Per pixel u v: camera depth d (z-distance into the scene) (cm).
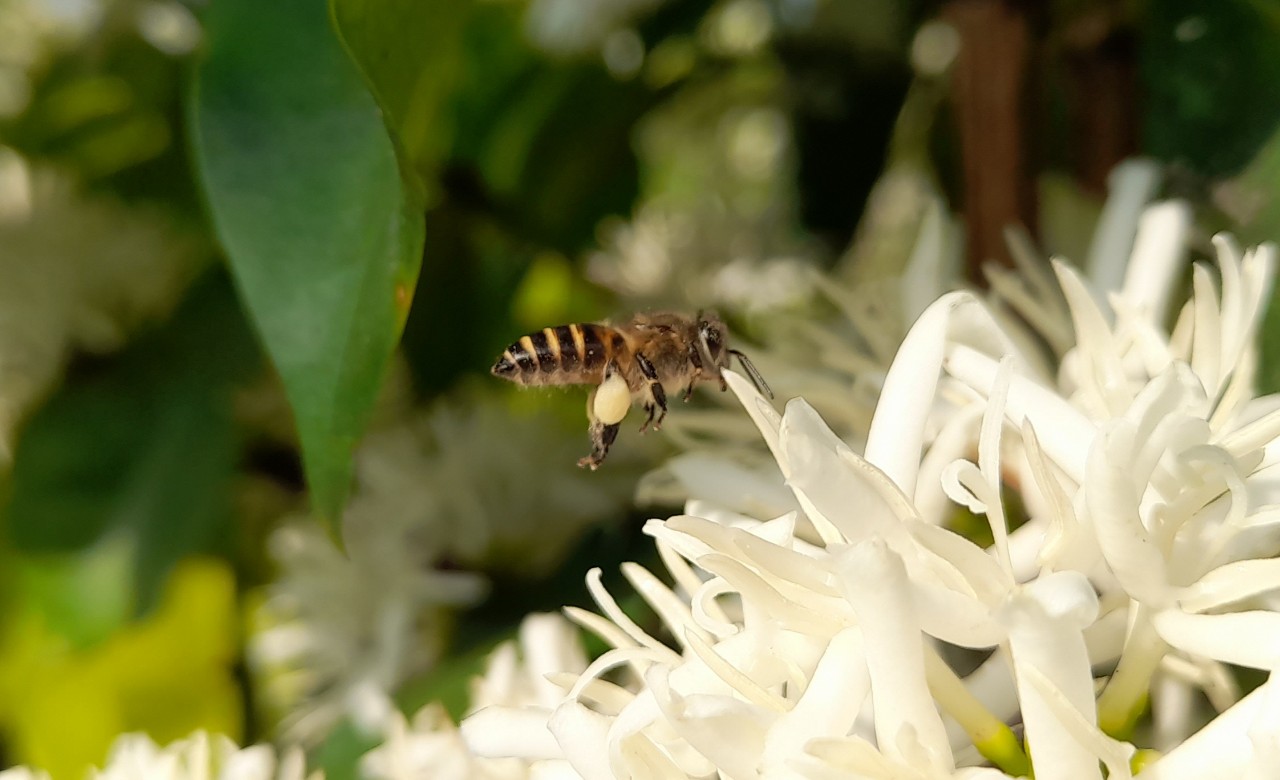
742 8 13
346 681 11
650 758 8
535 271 13
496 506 12
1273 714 7
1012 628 7
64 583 12
